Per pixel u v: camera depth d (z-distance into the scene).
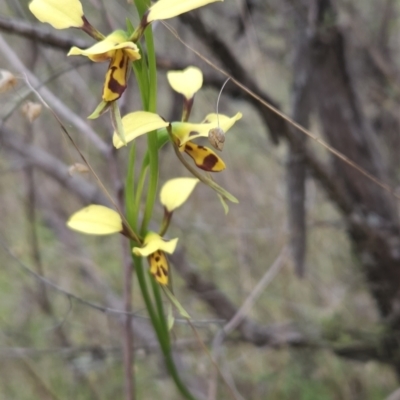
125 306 0.59
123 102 0.60
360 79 0.92
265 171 1.13
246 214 1.09
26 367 0.97
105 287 1.00
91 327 1.00
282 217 1.05
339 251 1.09
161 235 0.52
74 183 0.85
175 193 0.52
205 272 1.04
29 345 0.98
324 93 0.77
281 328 0.90
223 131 0.48
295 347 0.87
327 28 0.72
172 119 0.76
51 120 1.03
